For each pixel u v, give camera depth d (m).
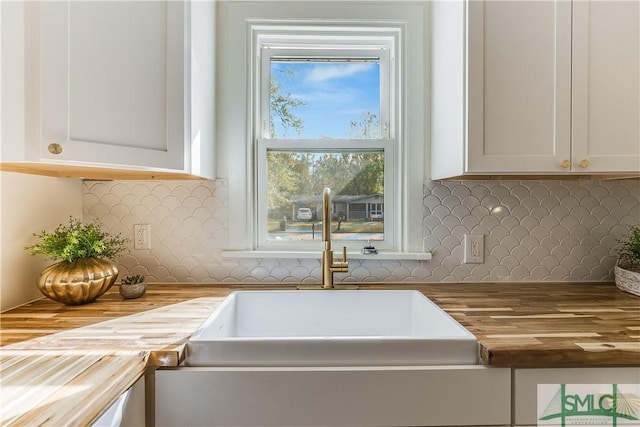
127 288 1.23
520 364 0.82
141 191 1.45
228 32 1.47
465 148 1.13
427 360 0.87
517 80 1.12
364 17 1.47
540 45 1.13
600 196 1.46
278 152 1.54
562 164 1.12
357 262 1.48
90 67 0.91
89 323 0.99
